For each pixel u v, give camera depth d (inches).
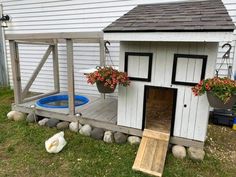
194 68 101.2
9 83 278.8
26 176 96.8
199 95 97.2
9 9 235.0
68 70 135.5
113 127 128.0
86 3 191.9
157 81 110.3
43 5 212.8
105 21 188.2
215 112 153.3
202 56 98.2
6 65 270.8
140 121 119.0
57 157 110.8
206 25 88.0
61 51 217.5
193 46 99.2
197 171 98.7
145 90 114.0
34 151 116.6
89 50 202.5
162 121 129.0
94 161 106.3
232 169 100.8
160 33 95.0
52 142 114.8
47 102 185.5
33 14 221.6
